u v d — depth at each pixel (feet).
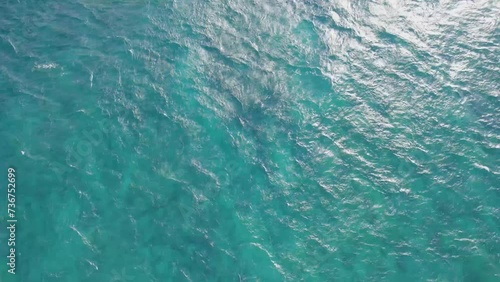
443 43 79.51
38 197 66.28
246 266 62.80
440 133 71.15
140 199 67.05
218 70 79.05
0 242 62.75
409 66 77.82
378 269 61.77
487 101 73.10
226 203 67.36
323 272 62.13
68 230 64.18
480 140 69.87
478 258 61.52
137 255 62.90
